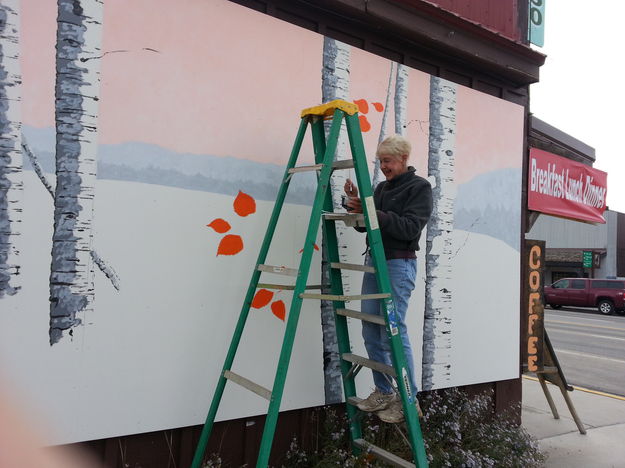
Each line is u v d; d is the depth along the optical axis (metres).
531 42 4.51
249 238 2.79
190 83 2.60
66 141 2.25
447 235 3.74
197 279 2.60
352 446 2.97
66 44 2.26
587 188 5.18
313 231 2.30
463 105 3.90
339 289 2.86
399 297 2.68
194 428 2.64
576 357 9.40
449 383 3.69
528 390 6.28
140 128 2.45
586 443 4.28
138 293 2.42
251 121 2.82
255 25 2.85
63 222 2.23
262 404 2.81
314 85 3.09
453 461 3.20
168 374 2.50
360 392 3.21
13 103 2.13
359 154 2.47
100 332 2.31
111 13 2.37
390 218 2.53
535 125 4.66
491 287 4.00
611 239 27.69
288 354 2.20
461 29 3.71
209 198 2.65
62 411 2.21
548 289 21.72
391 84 3.48
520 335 4.38
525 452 3.61
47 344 2.19
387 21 3.31
